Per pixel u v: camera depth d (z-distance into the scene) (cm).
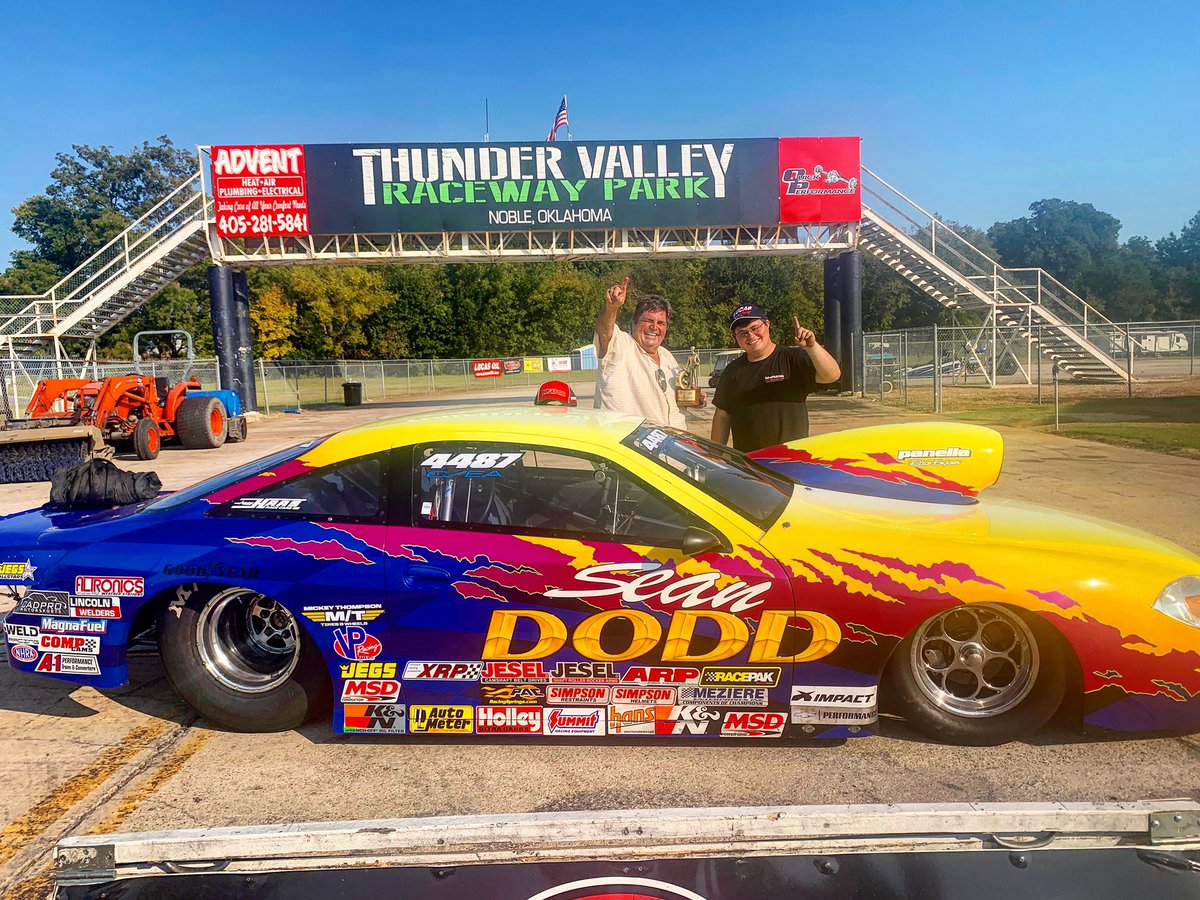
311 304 4697
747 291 5797
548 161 2177
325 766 296
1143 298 10231
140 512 331
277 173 2150
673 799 269
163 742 318
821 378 452
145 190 6122
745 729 293
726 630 285
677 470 307
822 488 369
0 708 353
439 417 329
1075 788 273
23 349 2289
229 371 2348
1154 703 285
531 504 303
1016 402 2045
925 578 281
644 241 2366
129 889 217
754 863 221
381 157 2159
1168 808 233
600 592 286
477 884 214
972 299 2677
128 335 4344
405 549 295
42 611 315
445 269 5441
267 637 322
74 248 5653
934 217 2598
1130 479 845
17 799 277
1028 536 302
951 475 407
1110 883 213
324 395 3456
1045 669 291
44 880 233
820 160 2230
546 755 302
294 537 301
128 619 308
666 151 2192
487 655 293
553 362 3734
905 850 226
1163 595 283
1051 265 11569
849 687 287
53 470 1156
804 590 282
